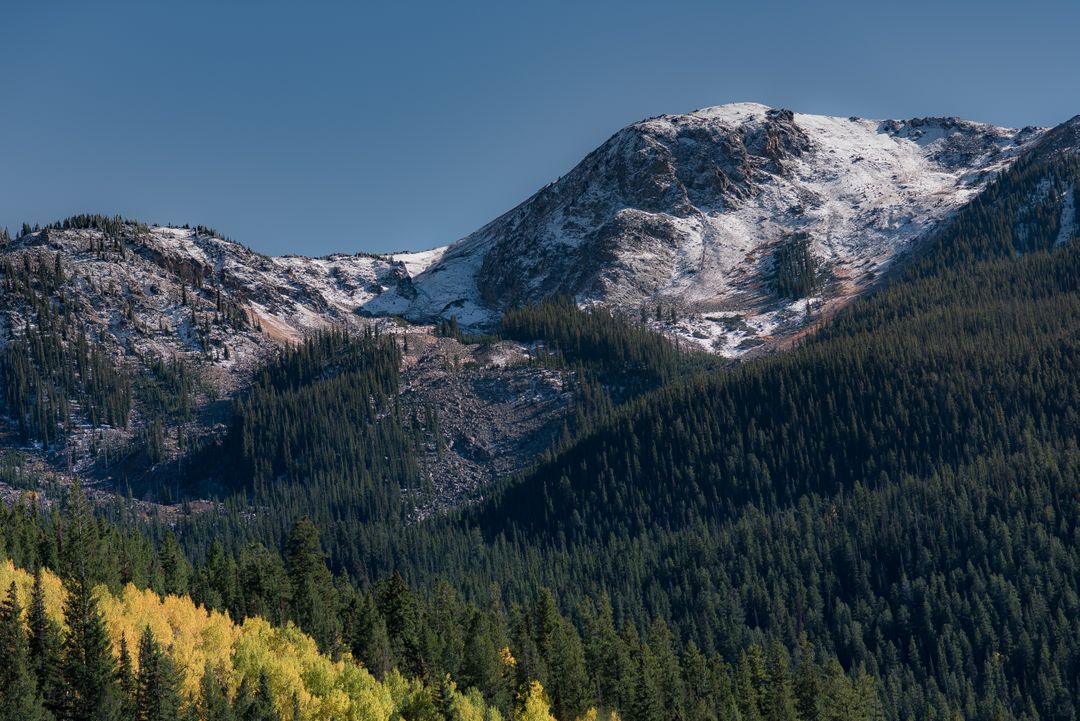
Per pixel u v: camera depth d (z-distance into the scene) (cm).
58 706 16888
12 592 18338
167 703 17150
